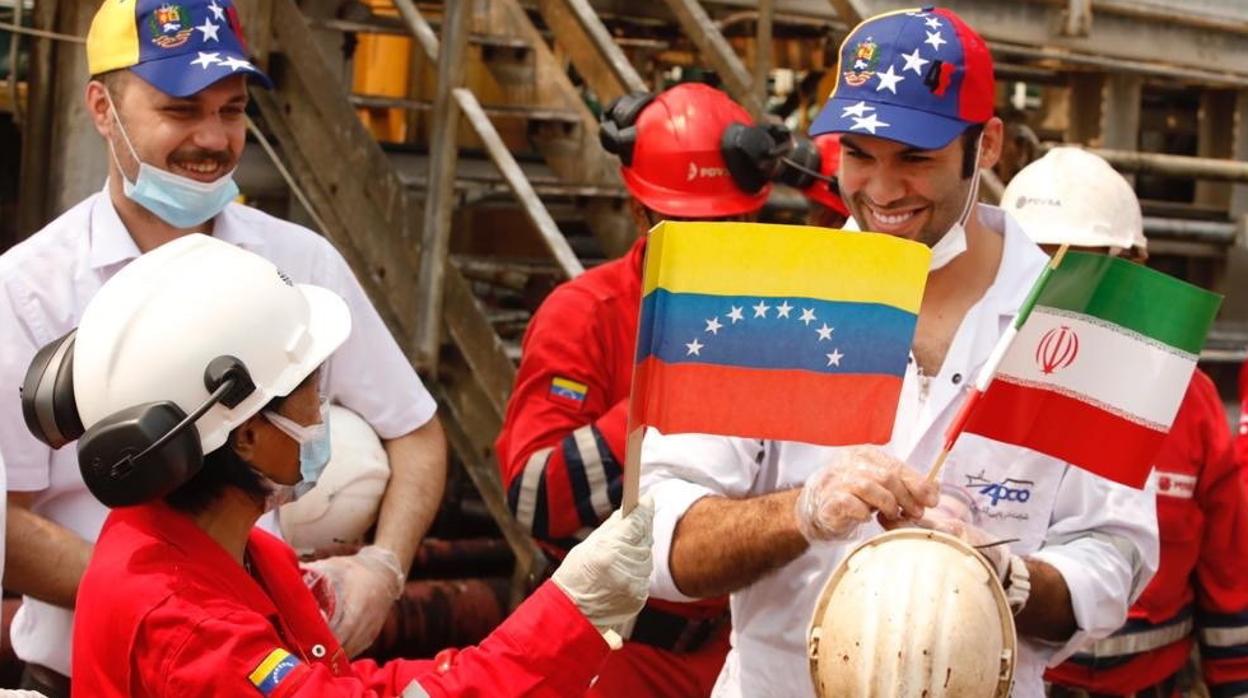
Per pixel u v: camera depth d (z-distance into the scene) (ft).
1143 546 11.41
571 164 22.25
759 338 9.66
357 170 20.67
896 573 9.39
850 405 9.78
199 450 8.69
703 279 9.57
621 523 9.02
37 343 12.55
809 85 31.01
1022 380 10.48
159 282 9.05
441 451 14.42
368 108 23.15
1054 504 11.36
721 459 11.14
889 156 11.10
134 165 12.88
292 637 9.41
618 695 13.87
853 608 9.39
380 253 20.61
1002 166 23.50
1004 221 11.69
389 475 14.03
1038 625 10.85
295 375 9.09
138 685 8.67
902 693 9.14
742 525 10.33
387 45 29.94
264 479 9.17
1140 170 24.91
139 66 12.74
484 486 20.16
